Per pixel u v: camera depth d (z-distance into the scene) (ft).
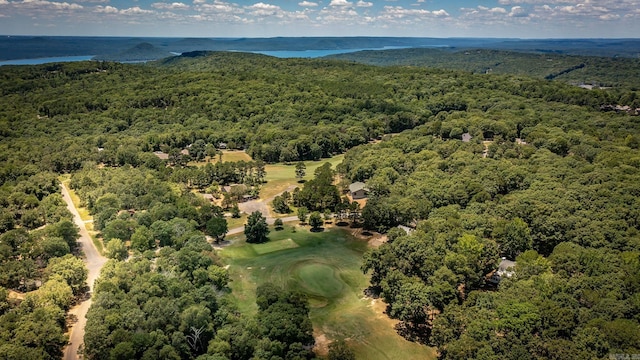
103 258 417.49
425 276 337.72
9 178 589.73
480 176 531.50
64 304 319.06
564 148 631.56
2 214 465.47
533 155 596.29
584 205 433.07
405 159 639.35
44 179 573.33
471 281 336.08
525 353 239.09
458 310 285.64
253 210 570.46
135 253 397.19
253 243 470.39
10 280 343.26
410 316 310.24
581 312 264.93
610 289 287.28
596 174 495.00
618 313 260.62
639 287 284.61
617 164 542.57
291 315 289.12
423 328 320.29
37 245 395.75
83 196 550.36
